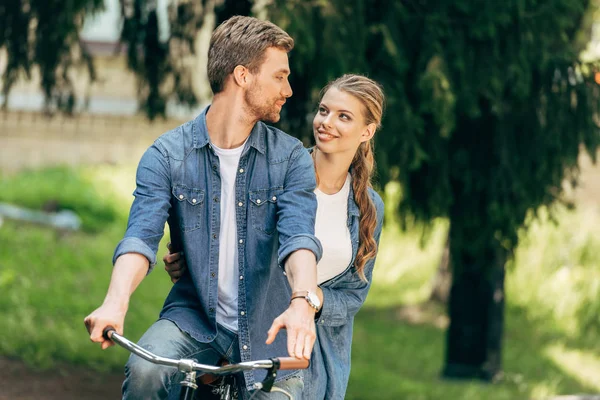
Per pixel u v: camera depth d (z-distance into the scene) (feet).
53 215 61.41
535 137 27.61
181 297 12.62
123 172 73.41
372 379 37.55
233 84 12.16
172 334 12.23
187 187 12.21
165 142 12.29
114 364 32.55
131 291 11.27
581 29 29.45
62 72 30.40
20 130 74.13
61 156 75.31
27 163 74.18
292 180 12.33
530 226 30.86
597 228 55.21
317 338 14.03
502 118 27.53
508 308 53.47
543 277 54.24
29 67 29.27
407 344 46.14
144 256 11.57
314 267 11.48
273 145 12.44
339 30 23.79
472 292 39.47
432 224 29.35
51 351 32.76
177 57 31.96
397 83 25.03
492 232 28.91
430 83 24.45
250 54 12.08
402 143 24.81
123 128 76.02
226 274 12.38
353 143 13.91
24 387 28.22
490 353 39.78
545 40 26.27
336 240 14.02
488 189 27.81
